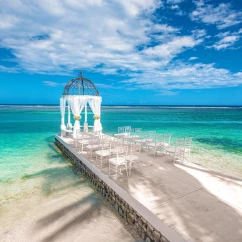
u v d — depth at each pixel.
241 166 8.24
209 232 3.22
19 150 11.28
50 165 8.70
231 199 4.27
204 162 8.77
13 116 36.88
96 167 6.43
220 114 49.16
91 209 5.08
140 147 8.44
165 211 3.79
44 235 4.07
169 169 6.13
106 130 18.91
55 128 20.44
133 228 4.28
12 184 6.62
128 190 4.68
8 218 4.66
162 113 52.19
